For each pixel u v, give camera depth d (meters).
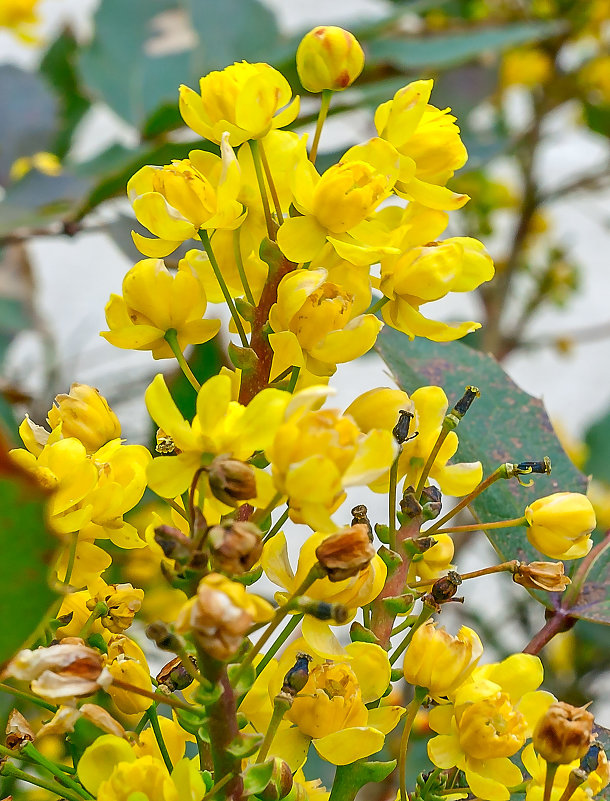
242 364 0.22
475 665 0.22
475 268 0.23
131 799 0.21
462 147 0.23
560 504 0.23
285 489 0.21
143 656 0.23
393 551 0.23
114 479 0.23
